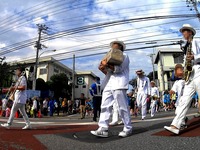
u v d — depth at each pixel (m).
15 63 42.12
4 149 4.16
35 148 4.16
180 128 4.56
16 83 6.75
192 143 3.59
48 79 54.06
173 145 3.60
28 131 6.31
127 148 3.71
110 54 4.69
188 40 4.47
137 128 5.45
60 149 3.99
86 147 3.97
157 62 53.19
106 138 4.59
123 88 4.69
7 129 6.75
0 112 19.97
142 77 9.64
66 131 6.00
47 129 6.74
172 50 47.28
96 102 10.13
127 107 4.73
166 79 46.34
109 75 4.97
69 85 52.06
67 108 27.84
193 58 4.30
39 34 29.66
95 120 10.12
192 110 12.03
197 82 4.21
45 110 22.94
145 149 3.57
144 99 9.45
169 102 19.75
